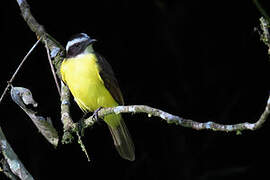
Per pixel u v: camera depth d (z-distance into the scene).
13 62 11.75
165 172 12.17
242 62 13.07
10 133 11.57
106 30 12.84
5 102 11.61
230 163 12.31
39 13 12.27
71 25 12.41
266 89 12.80
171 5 13.26
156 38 13.15
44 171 11.62
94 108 8.85
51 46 8.71
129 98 12.78
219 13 13.30
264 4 12.89
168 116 5.84
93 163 11.90
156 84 12.98
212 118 12.80
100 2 12.80
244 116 12.75
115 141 8.88
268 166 12.17
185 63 13.20
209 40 13.33
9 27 11.88
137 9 13.09
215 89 12.99
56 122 11.60
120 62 12.90
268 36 5.51
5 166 6.50
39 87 11.75
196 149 12.39
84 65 8.43
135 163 12.15
